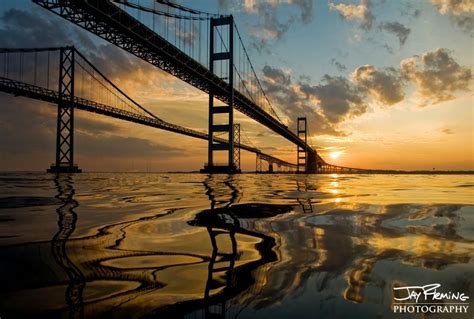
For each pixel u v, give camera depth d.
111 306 1.76
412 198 8.22
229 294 1.93
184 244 3.06
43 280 2.10
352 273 2.26
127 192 9.69
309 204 6.55
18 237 3.25
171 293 1.94
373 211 5.48
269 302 1.82
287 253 2.76
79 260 2.52
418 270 2.31
